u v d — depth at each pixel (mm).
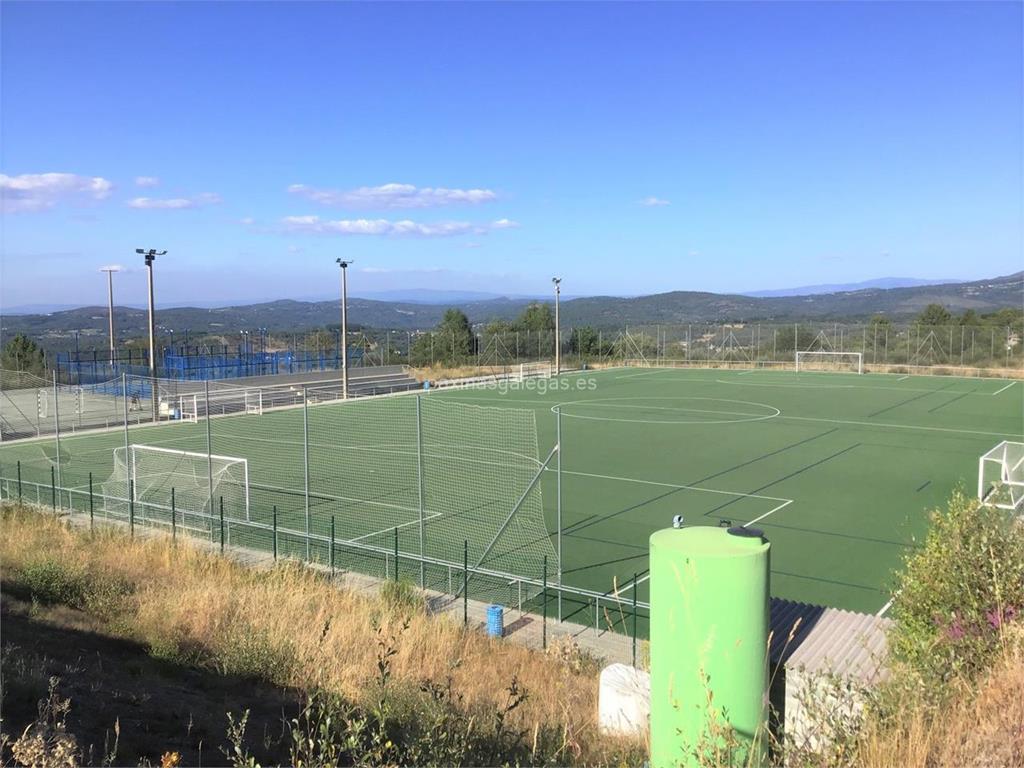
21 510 18656
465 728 5664
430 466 25281
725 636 4281
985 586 5402
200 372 46094
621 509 20078
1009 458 20031
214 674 8789
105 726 6352
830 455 27234
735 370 62312
